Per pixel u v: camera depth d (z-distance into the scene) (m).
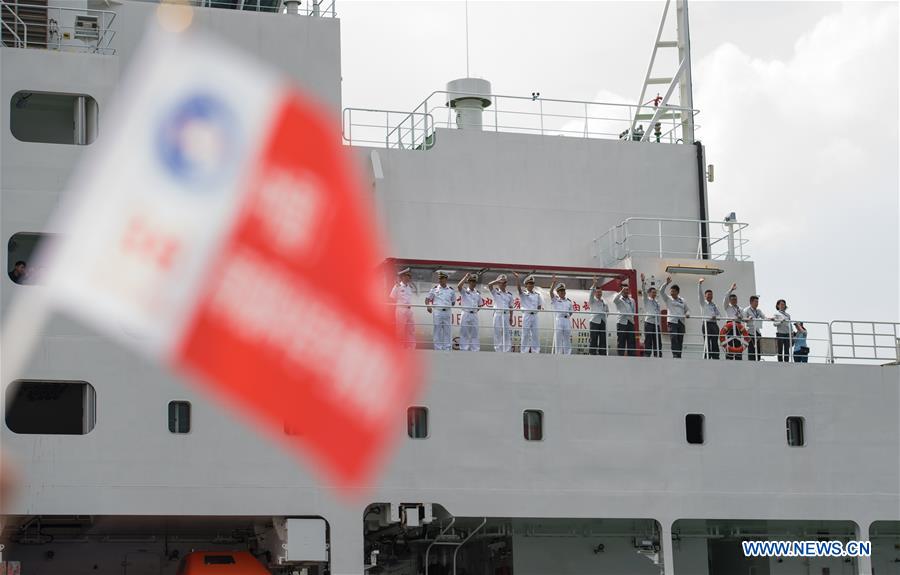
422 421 26.00
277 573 26.62
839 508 28.30
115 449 23.94
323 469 25.00
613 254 32.12
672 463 27.25
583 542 28.83
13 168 24.64
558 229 31.89
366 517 26.55
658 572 29.08
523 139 32.03
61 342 24.16
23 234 24.58
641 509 26.86
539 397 26.58
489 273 29.86
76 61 25.34
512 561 28.52
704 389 27.75
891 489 28.73
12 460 23.45
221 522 26.03
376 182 30.25
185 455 24.27
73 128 26.17
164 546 28.78
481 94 32.62
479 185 31.41
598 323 28.62
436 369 26.12
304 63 27.22
